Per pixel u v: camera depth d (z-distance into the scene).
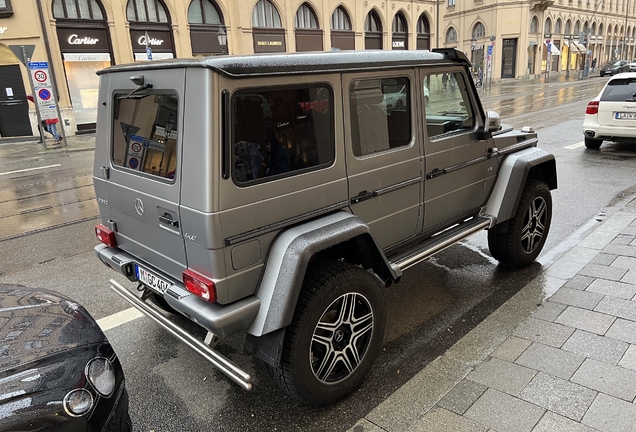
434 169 3.56
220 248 2.41
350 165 2.95
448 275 4.68
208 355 2.63
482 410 2.68
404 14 33.66
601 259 4.56
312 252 2.54
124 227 3.18
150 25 21.66
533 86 34.81
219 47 24.30
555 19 50.12
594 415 2.57
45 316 2.50
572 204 6.70
